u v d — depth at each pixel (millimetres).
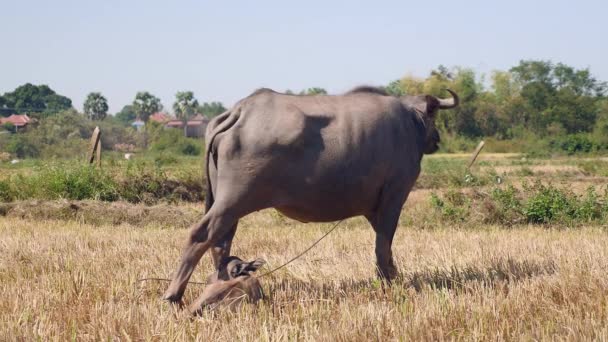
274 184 8180
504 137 77125
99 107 122625
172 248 12438
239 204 8062
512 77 95688
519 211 17797
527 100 83125
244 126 8094
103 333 6773
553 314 7359
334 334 6676
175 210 19000
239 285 7832
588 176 34219
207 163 8406
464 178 27469
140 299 8398
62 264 10438
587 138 62875
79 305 7715
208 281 8289
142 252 11867
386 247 9133
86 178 20375
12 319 7145
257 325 7008
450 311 7438
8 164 46406
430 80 57938
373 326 6934
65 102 141000
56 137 72812
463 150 69625
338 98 8805
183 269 7918
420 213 18266
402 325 6984
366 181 8711
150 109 133500
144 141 80188
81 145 70000
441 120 75312
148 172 21688
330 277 9859
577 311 7453
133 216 18125
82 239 13250
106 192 20438
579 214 17531
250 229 16422
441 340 6602
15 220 16984
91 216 17906
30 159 60312
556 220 17453
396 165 9055
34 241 12703
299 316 7352
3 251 11664
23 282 9055
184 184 22250
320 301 7934
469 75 77938
